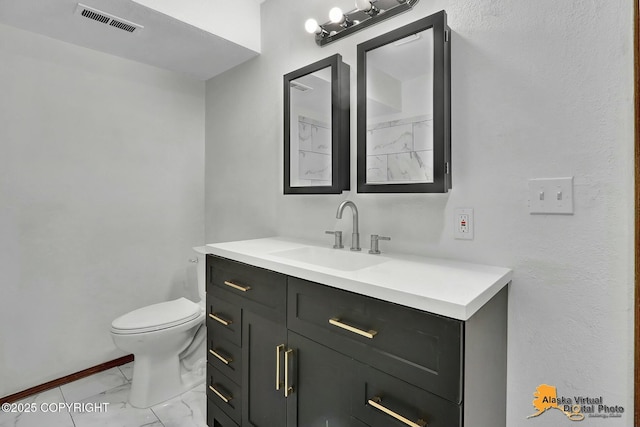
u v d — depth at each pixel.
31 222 1.96
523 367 1.14
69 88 2.08
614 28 0.96
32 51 1.94
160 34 1.90
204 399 1.93
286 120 1.89
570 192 1.04
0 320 1.86
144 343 1.78
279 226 2.06
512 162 1.15
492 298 1.02
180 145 2.61
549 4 1.07
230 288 1.52
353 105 1.63
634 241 0.93
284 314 1.24
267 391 1.32
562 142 1.05
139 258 2.41
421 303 0.85
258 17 2.14
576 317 1.04
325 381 1.10
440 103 1.24
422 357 0.86
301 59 1.89
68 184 2.09
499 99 1.17
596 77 0.99
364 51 1.48
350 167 1.65
